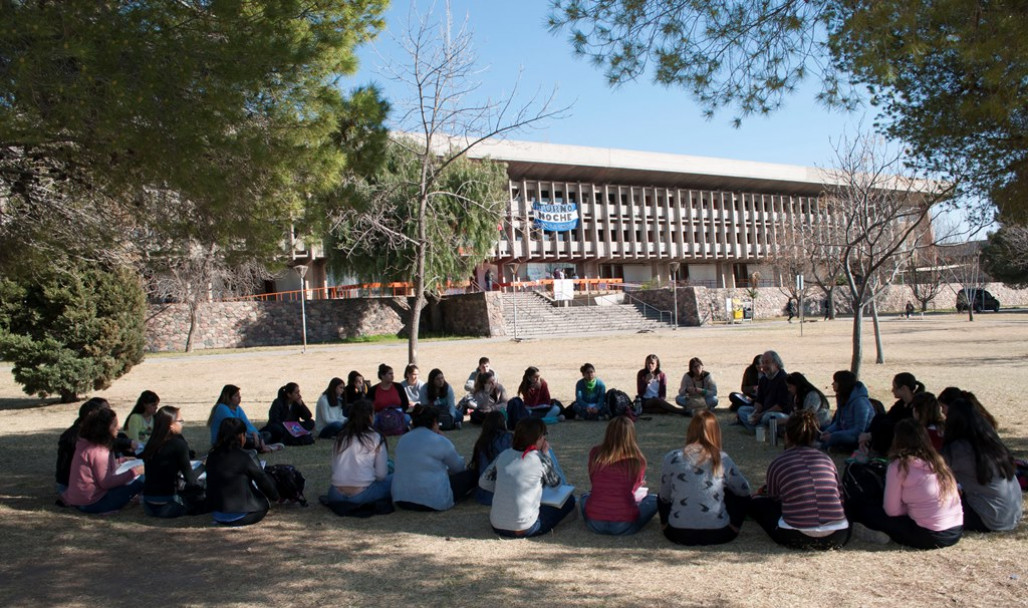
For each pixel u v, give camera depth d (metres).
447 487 6.52
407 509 6.55
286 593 4.62
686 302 42.97
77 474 6.61
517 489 5.63
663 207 63.00
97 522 6.42
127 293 15.31
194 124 6.10
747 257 67.12
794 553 5.05
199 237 7.51
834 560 4.86
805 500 5.02
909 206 15.23
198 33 6.26
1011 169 7.65
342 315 36.03
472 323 36.50
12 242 7.92
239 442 6.30
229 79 6.32
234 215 7.26
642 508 5.77
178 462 6.55
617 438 5.63
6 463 9.45
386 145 9.25
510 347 28.44
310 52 6.79
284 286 49.78
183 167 6.27
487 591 4.52
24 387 14.41
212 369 22.03
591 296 47.47
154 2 6.08
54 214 8.02
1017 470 6.21
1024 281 48.81
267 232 7.48
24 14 5.38
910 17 5.57
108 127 5.78
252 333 33.69
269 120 7.05
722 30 6.88
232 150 6.58
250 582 4.85
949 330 29.64
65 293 14.28
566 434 10.23
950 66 7.51
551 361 21.81
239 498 6.18
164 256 8.85
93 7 5.81
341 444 6.49
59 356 14.30
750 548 5.22
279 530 6.07
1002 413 10.12
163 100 6.09
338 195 8.86
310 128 7.27
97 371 14.72
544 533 5.73
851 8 6.36
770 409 9.41
